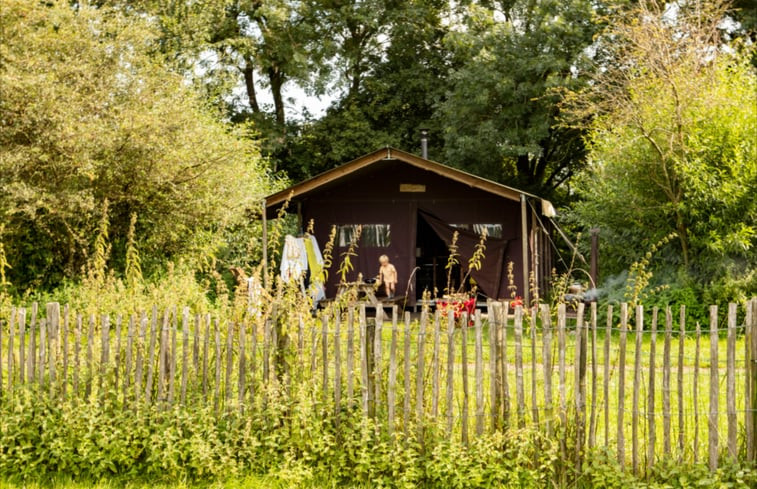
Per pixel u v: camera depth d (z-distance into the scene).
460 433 5.72
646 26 14.95
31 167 13.66
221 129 19.20
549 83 22.97
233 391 6.10
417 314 17.25
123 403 6.14
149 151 14.55
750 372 5.42
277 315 6.06
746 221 13.82
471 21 25.12
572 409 5.65
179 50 22.97
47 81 13.49
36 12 14.22
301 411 5.75
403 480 5.54
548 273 19.23
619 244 15.34
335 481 5.70
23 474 5.96
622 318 5.47
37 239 14.70
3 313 8.35
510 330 11.27
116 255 15.38
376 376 5.79
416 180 17.70
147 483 5.85
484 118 25.08
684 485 5.24
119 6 20.39
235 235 18.56
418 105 29.48
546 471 5.54
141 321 6.13
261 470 5.88
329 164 29.42
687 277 13.74
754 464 5.32
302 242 15.50
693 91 13.80
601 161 15.30
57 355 6.24
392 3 28.42
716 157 13.88
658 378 8.24
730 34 23.09
